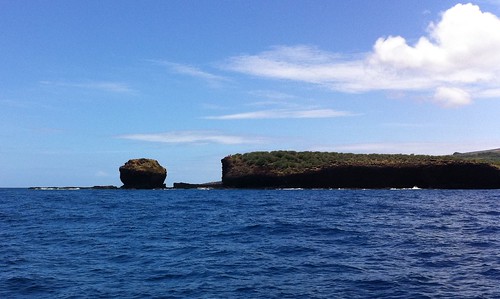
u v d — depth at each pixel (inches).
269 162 5565.9
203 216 1781.5
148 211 2124.8
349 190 4800.7
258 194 3971.5
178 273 689.0
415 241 995.9
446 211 1909.4
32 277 666.2
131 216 1830.7
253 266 733.9
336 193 3993.6
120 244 1007.0
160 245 986.1
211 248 931.3
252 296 554.6
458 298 535.2
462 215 1707.7
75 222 1569.9
